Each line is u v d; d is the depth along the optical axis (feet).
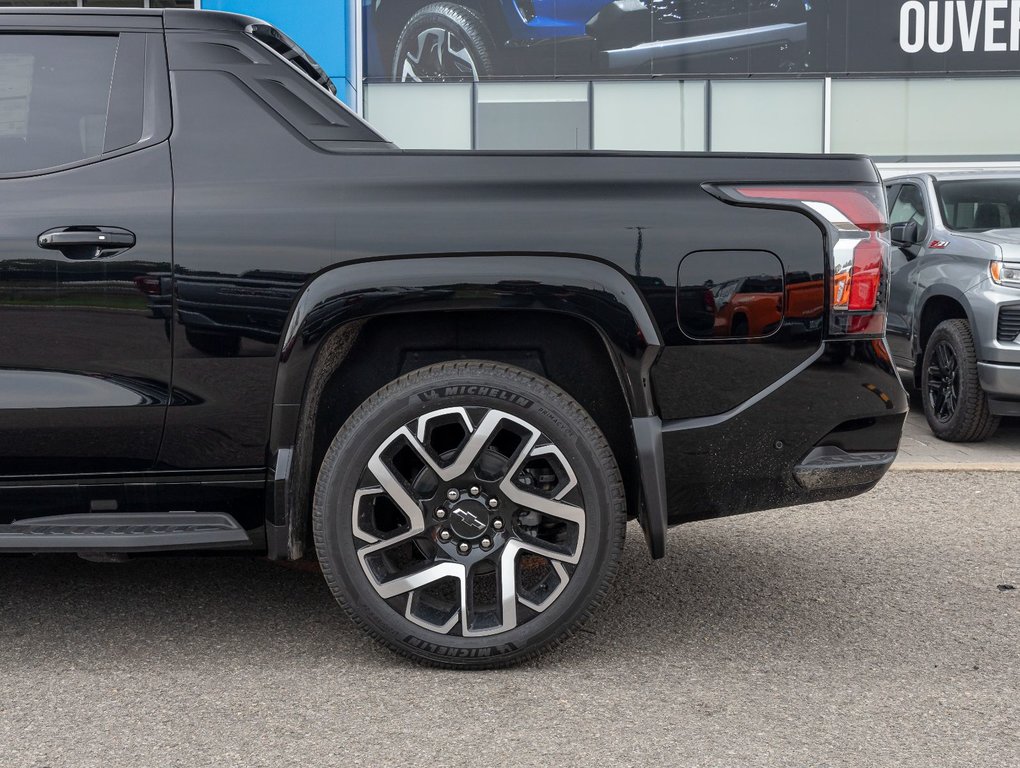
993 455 20.13
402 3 45.47
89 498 9.15
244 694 8.84
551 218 8.95
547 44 45.78
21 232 8.83
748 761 7.66
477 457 9.02
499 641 9.15
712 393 9.07
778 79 46.37
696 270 8.98
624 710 8.55
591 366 9.66
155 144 9.20
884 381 9.25
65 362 8.87
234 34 9.55
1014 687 9.09
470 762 7.63
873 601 11.42
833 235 9.06
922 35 46.29
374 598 9.14
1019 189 24.30
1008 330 20.01
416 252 8.87
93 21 9.50
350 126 9.37
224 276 8.86
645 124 46.21
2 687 8.97
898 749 7.87
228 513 9.25
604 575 9.11
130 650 9.86
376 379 9.76
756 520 15.01
